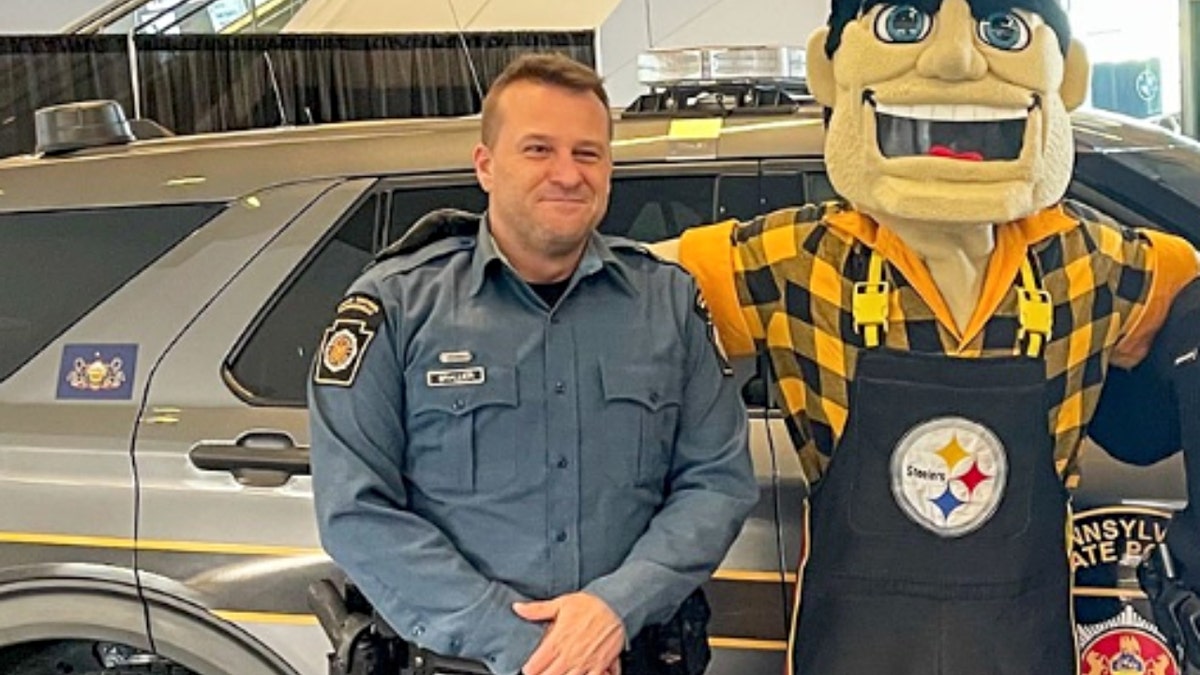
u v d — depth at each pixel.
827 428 1.76
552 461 1.65
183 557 2.16
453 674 1.72
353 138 2.37
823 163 2.19
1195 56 6.12
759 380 2.07
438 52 7.61
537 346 1.67
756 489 1.76
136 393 2.23
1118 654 1.95
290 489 2.12
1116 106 6.75
